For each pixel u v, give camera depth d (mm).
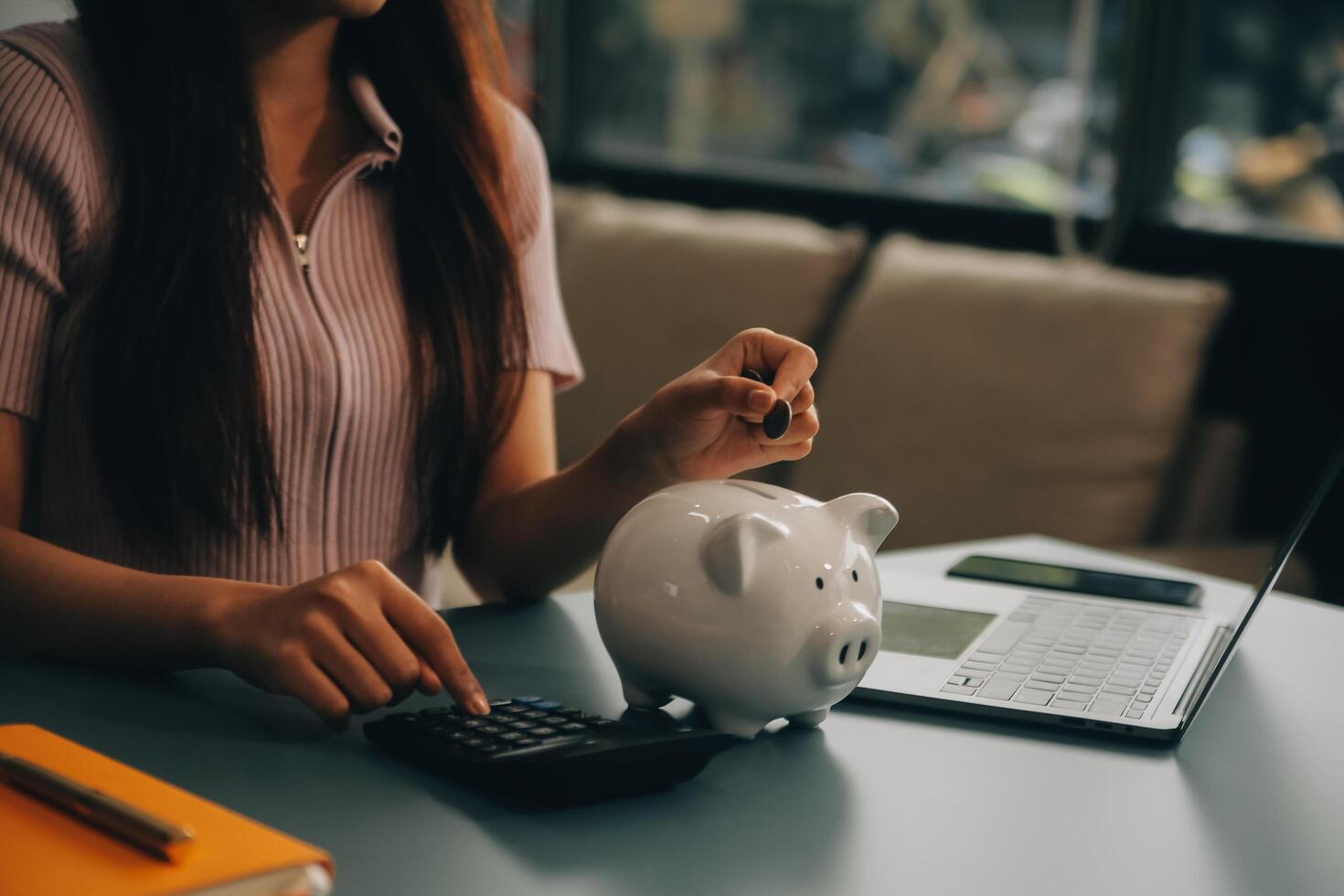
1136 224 2207
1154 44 2158
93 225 965
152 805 518
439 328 1070
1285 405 2070
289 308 1013
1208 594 1054
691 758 637
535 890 533
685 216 2479
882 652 836
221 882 458
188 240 947
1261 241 2066
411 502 1114
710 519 691
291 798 613
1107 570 1139
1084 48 2230
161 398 942
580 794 605
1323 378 2020
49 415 995
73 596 797
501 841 575
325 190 1046
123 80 961
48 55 959
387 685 686
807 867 563
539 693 778
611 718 732
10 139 926
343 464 1055
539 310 1184
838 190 2529
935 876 561
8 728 599
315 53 1049
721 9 2727
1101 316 1963
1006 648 849
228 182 959
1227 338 2127
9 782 534
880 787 654
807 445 859
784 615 669
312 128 1075
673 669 691
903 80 2486
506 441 1139
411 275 1073
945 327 2088
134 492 971
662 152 2893
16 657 813
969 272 2119
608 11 2930
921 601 959
